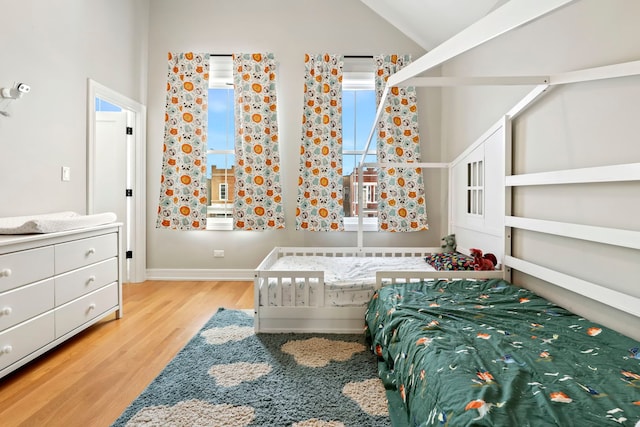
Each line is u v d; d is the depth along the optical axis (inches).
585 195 67.7
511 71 97.2
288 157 157.8
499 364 48.1
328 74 154.2
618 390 41.2
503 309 71.8
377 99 153.9
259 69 154.4
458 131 138.5
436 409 41.8
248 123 153.9
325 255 149.6
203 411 60.5
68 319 87.4
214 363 78.6
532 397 39.9
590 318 67.7
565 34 74.5
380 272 95.5
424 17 134.8
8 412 61.2
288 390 67.3
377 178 155.0
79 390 68.6
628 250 58.6
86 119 118.6
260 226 155.0
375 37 157.2
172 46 157.8
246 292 139.7
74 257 89.6
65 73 109.1
